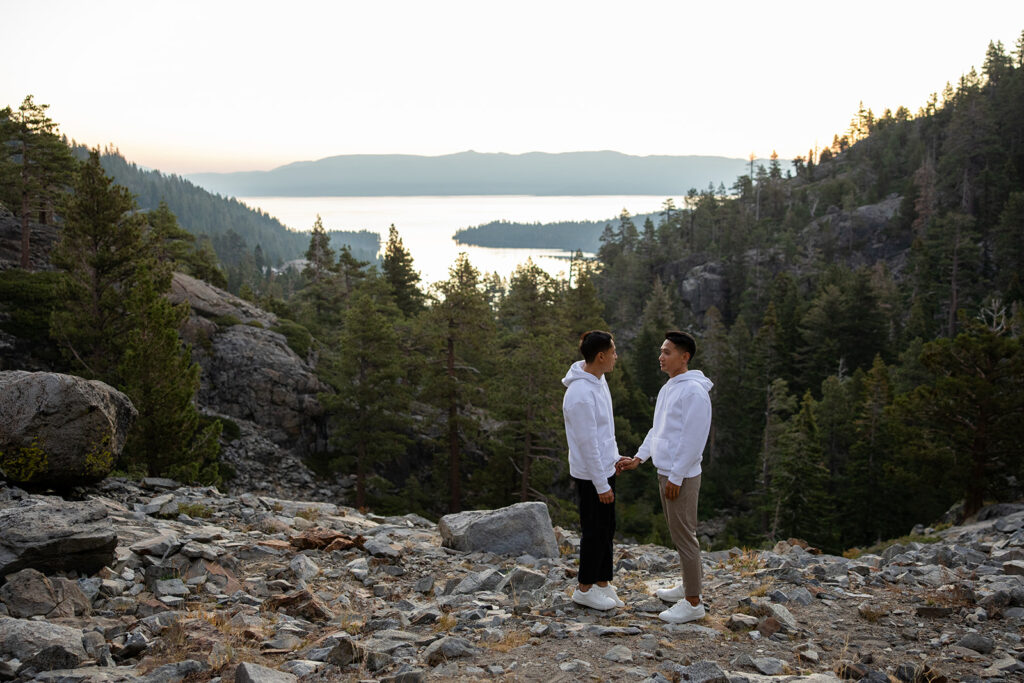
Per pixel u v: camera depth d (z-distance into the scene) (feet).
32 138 142.51
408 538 31.19
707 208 578.66
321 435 122.11
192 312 126.82
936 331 288.30
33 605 17.17
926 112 639.35
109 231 77.10
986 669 14.40
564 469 113.91
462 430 113.91
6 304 98.94
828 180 644.27
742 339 277.03
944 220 340.59
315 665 14.66
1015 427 72.33
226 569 22.66
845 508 139.03
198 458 57.98
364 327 110.01
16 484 27.76
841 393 172.45
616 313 431.43
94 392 30.22
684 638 16.57
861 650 15.90
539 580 22.30
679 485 17.17
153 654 15.35
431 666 14.75
